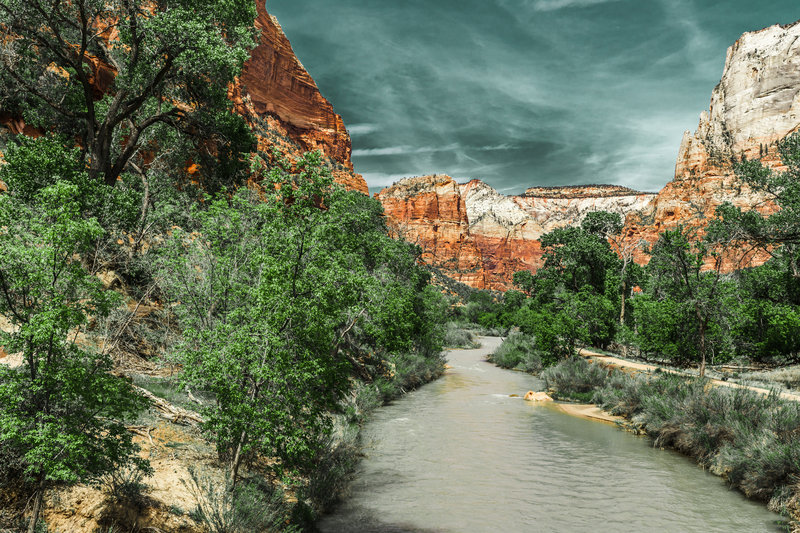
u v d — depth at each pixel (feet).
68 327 16.06
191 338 24.58
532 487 36.09
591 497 33.96
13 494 17.79
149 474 20.08
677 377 61.77
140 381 33.91
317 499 29.96
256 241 31.01
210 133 73.77
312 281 25.46
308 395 25.46
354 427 47.75
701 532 28.02
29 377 15.92
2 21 55.26
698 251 74.84
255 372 22.35
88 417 17.19
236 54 58.70
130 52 61.57
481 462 42.65
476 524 28.99
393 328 73.46
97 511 18.79
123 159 62.08
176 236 29.91
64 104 69.10
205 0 57.98
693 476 38.99
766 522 29.53
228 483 24.82
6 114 70.95
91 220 16.70
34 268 15.48
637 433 54.24
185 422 30.86
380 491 34.81
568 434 54.03
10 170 37.88
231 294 28.02
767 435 36.04
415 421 60.34
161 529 19.85
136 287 43.75
